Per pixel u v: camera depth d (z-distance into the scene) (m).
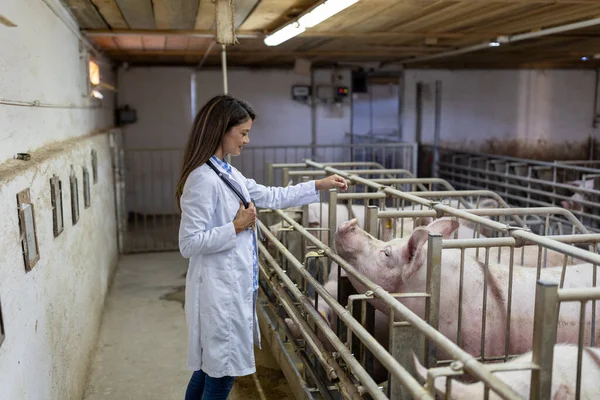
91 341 3.58
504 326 2.34
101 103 5.97
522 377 1.60
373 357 2.38
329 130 8.78
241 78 8.49
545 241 1.87
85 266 3.39
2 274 1.60
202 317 2.10
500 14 3.84
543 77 9.04
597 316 2.40
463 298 2.36
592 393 1.62
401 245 2.45
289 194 2.44
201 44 5.75
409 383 1.35
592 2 3.39
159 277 5.50
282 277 2.79
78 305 3.03
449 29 4.62
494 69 8.92
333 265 3.25
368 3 3.50
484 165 7.77
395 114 8.91
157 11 3.85
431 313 1.94
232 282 2.10
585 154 9.30
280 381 3.38
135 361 3.64
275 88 8.58
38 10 2.77
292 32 4.05
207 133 2.07
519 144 9.16
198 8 3.75
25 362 1.83
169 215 8.56
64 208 2.70
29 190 1.96
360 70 8.66
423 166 8.99
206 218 2.04
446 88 8.89
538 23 4.27
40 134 2.71
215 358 2.10
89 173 3.74
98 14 3.93
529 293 2.38
